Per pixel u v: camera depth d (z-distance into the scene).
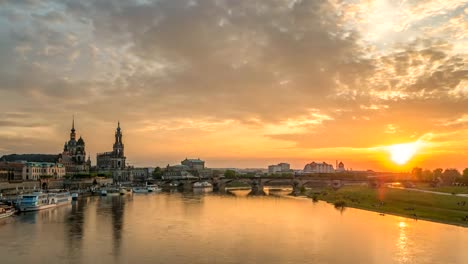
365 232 133.12
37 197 188.88
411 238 123.75
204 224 148.38
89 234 127.56
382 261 97.94
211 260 97.50
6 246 110.88
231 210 193.88
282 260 97.75
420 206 194.00
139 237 123.19
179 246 111.25
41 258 99.00
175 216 170.25
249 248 109.31
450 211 174.75
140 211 188.50
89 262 95.81
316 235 127.50
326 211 190.25
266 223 151.00
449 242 118.38
